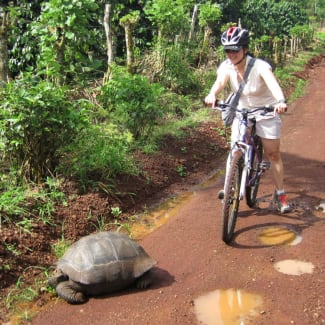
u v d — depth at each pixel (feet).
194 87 35.94
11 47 30.96
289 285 13.06
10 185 17.28
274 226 16.67
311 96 45.42
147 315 11.98
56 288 12.65
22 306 12.66
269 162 17.13
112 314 12.06
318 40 102.47
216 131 28.66
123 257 12.59
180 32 39.29
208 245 15.55
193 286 13.21
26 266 14.11
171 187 20.97
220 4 53.57
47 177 17.67
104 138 20.70
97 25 34.32
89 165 18.95
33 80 17.37
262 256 14.67
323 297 12.42
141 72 32.89
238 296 12.72
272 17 79.97
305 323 11.44
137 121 23.25
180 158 23.57
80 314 12.14
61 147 17.99
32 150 17.30
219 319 11.79
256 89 15.35
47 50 22.48
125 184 19.48
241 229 16.56
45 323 11.93
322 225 16.70
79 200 17.51
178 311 12.11
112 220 17.42
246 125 15.39
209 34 44.50
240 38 14.49
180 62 34.99
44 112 16.42
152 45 36.99
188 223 17.37
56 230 15.96
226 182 14.53
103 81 26.30
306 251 14.87
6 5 31.68
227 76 15.66
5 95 16.80
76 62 27.78
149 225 17.44
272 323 11.51
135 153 22.44
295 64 63.98
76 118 17.40
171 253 15.17
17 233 15.01
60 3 22.45
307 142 28.40
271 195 19.58
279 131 16.19
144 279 13.10
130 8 37.93
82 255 12.46
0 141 16.79
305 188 20.48
